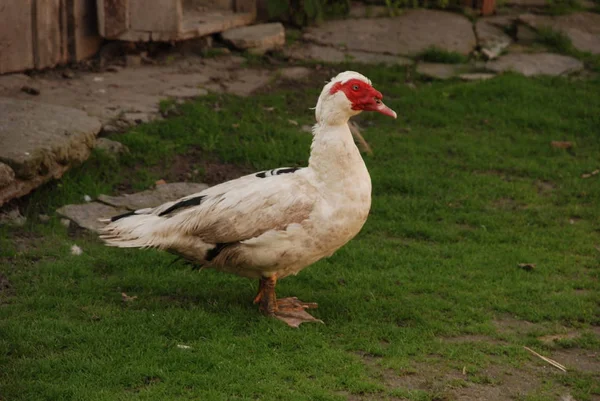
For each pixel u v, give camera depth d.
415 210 8.84
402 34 14.38
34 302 6.41
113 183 8.90
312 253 6.16
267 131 10.40
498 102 11.98
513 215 8.83
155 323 6.11
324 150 6.08
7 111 9.08
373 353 5.93
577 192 9.48
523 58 13.76
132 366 5.51
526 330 6.49
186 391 5.27
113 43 12.55
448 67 13.38
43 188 8.44
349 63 13.25
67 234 7.78
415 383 5.56
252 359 5.70
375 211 8.77
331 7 15.26
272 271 6.25
